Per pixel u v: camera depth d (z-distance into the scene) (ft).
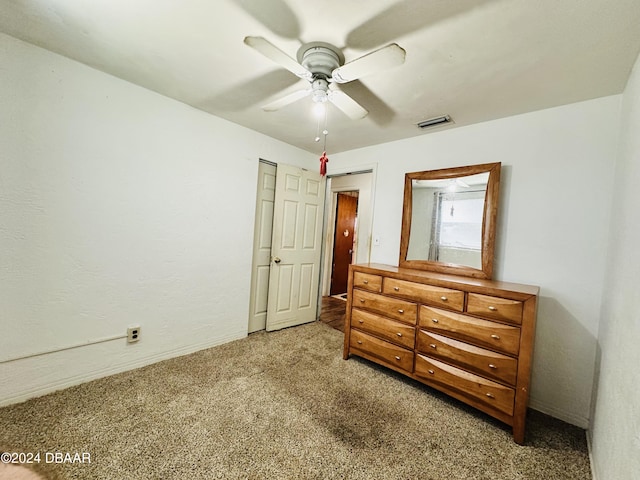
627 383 3.30
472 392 5.80
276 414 5.57
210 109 7.83
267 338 9.60
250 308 9.95
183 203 7.75
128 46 5.15
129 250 6.84
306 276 11.43
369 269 7.82
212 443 4.71
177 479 4.00
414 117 7.42
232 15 4.17
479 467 4.58
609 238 5.50
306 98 6.74
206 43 4.92
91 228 6.24
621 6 3.53
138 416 5.27
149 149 7.02
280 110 7.56
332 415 5.66
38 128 5.49
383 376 7.37
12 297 5.36
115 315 6.69
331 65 4.81
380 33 4.36
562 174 6.29
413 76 5.50
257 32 4.51
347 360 8.21
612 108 5.73
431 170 8.32
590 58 4.63
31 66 5.35
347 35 4.44
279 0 3.82
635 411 2.93
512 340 5.40
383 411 5.90
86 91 6.00
